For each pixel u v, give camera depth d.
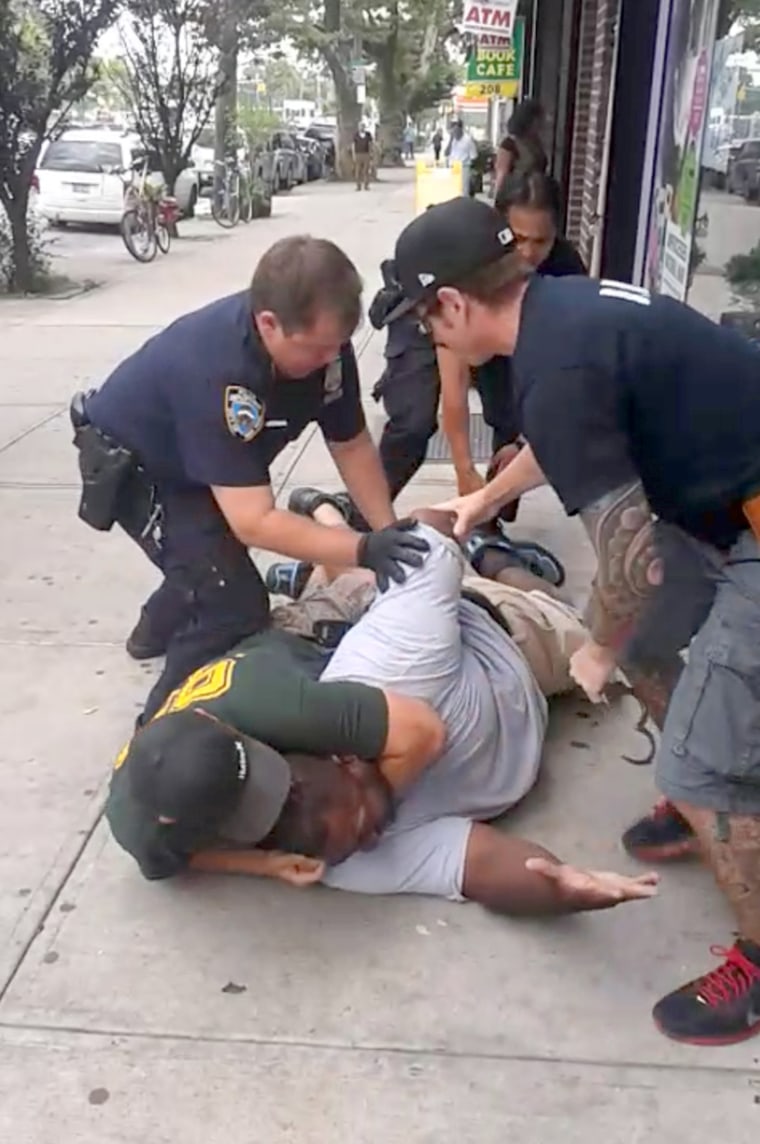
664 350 2.01
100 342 9.06
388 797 2.61
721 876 2.32
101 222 17.80
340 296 2.56
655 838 2.88
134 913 2.71
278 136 30.20
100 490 3.10
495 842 2.68
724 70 4.66
